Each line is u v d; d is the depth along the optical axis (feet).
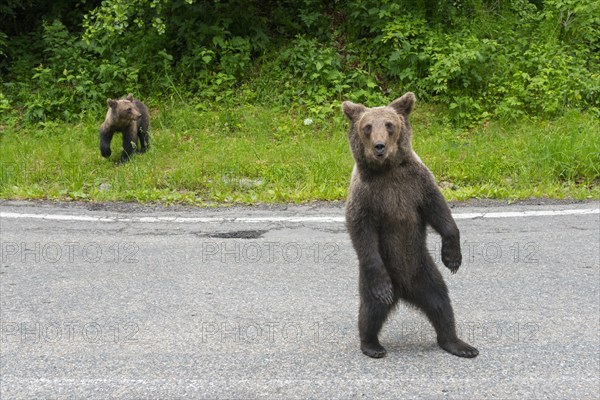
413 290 20.67
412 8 53.01
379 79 51.98
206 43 54.19
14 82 54.90
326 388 18.45
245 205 36.01
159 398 18.10
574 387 18.35
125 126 43.68
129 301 24.47
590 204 34.45
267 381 18.85
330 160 40.93
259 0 58.54
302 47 53.06
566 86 48.24
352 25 54.95
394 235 20.27
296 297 24.64
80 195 37.50
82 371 19.58
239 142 45.55
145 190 37.93
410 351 20.70
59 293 25.21
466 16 54.90
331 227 32.04
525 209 33.81
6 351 20.85
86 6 60.49
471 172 39.06
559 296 24.29
